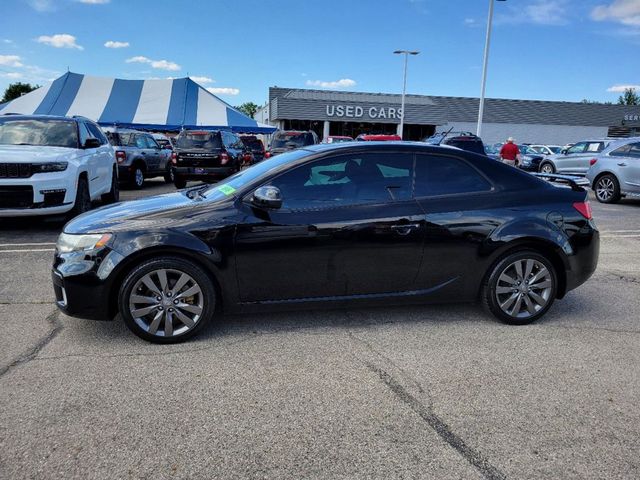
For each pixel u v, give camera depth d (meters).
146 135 15.95
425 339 3.89
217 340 3.79
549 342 3.89
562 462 2.46
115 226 3.63
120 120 21.53
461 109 48.72
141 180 15.10
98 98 22.30
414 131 48.84
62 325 4.05
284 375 3.28
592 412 2.91
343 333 3.97
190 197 4.18
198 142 14.45
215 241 3.64
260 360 3.49
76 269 3.55
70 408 2.85
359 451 2.52
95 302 3.58
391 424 2.76
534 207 4.16
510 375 3.34
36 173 7.19
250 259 3.72
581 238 4.21
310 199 3.84
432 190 4.05
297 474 2.35
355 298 3.98
